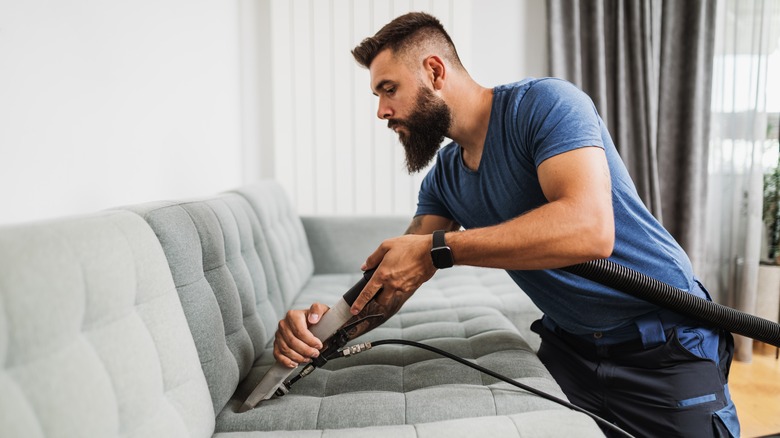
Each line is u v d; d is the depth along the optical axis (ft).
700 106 9.53
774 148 9.53
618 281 3.28
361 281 3.13
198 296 2.86
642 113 9.53
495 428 2.57
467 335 4.33
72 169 3.74
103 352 1.89
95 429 1.73
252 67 9.37
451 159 3.96
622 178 3.41
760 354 9.02
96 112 4.09
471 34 9.87
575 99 3.06
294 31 9.05
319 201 9.35
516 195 3.44
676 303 3.39
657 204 9.53
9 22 3.06
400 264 2.90
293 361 3.00
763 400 7.07
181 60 6.16
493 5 9.85
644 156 9.57
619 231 3.40
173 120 5.87
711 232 10.07
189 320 2.76
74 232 1.93
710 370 3.49
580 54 9.62
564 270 3.28
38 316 1.61
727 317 3.51
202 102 7.02
